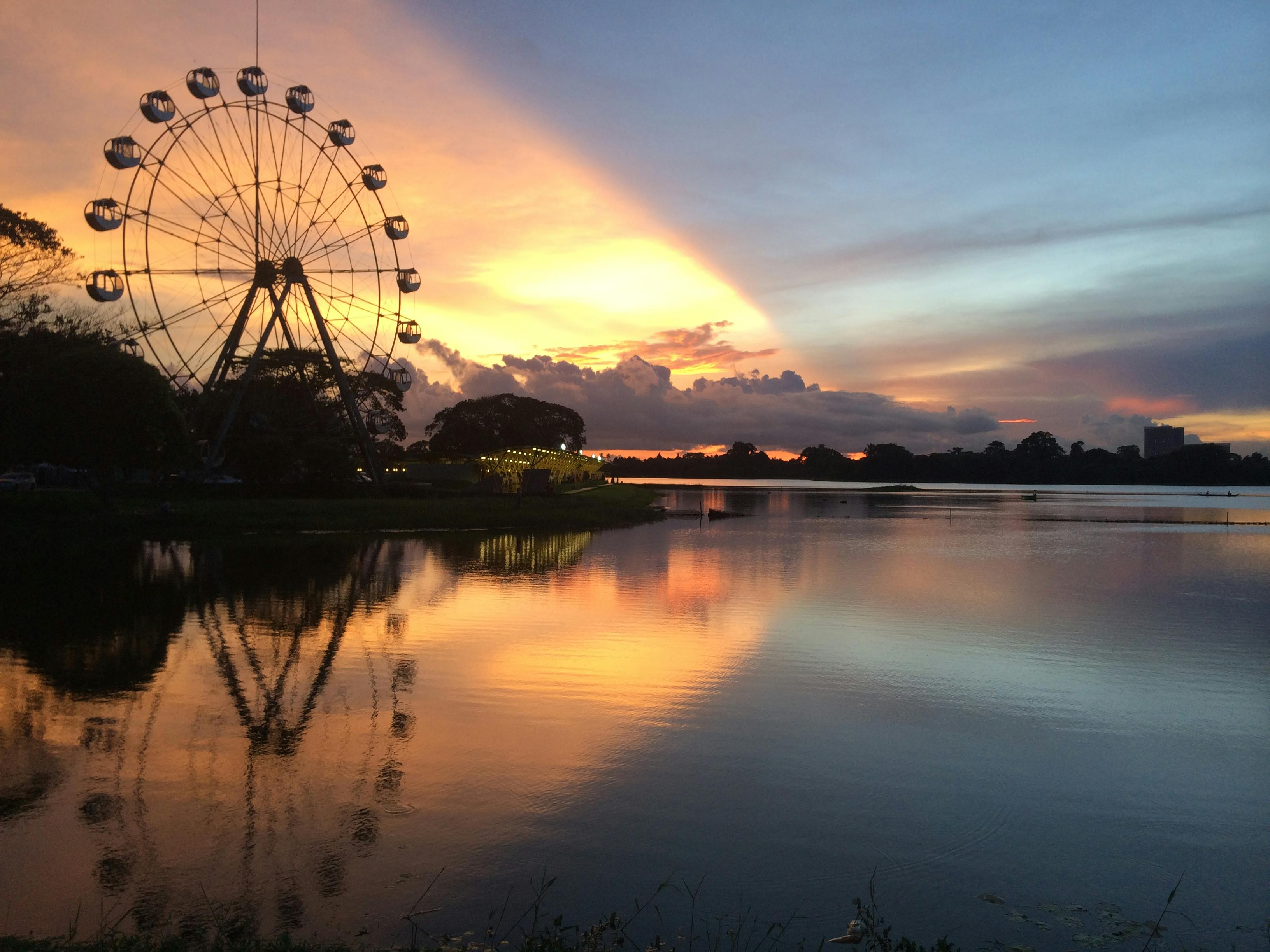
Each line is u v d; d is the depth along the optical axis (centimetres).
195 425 5538
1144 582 2802
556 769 1005
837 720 1220
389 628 1798
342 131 5247
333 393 6738
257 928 659
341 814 869
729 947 645
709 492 13912
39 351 4141
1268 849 833
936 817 895
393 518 4659
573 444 14538
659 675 1453
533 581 2597
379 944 636
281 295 5450
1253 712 1276
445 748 1070
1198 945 665
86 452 3659
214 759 1018
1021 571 3102
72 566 2730
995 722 1220
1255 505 10138
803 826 865
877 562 3384
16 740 1075
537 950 587
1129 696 1357
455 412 13162
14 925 659
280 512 4459
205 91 4766
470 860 778
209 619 1864
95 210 4162
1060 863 800
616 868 771
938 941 636
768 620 1986
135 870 750
